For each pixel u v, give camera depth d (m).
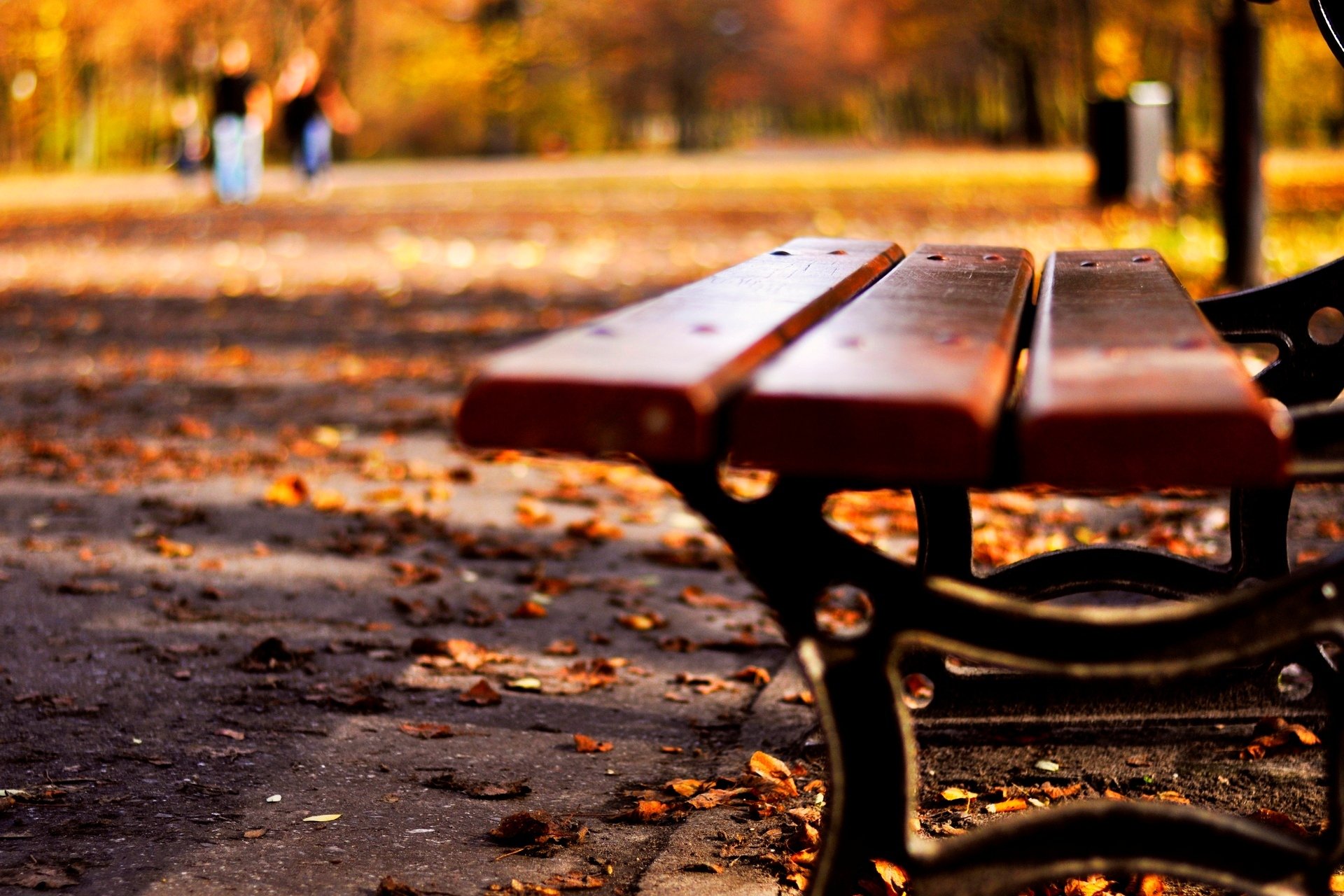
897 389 1.76
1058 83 62.41
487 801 3.43
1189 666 1.94
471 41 64.12
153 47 55.50
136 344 11.51
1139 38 45.00
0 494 6.68
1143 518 6.13
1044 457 1.71
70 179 46.44
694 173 39.88
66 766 3.58
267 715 3.98
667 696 4.21
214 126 29.20
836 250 3.73
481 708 4.07
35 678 4.22
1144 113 21.61
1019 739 3.70
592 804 3.41
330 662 4.44
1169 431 1.69
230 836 3.19
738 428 1.75
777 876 2.98
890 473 1.73
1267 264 12.68
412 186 34.38
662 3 77.31
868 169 39.97
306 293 14.68
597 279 14.98
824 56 101.88
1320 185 24.36
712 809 3.35
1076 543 5.80
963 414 1.71
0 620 4.78
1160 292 2.77
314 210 26.50
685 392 1.70
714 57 85.75
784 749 3.76
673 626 4.91
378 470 7.21
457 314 12.84
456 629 4.83
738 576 5.54
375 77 64.50
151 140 62.69
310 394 9.34
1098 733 3.71
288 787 3.48
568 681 4.33
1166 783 3.41
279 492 6.62
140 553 5.68
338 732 3.86
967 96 84.44
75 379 9.96
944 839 3.16
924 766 3.57
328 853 3.10
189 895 2.89
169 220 24.53
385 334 11.82
